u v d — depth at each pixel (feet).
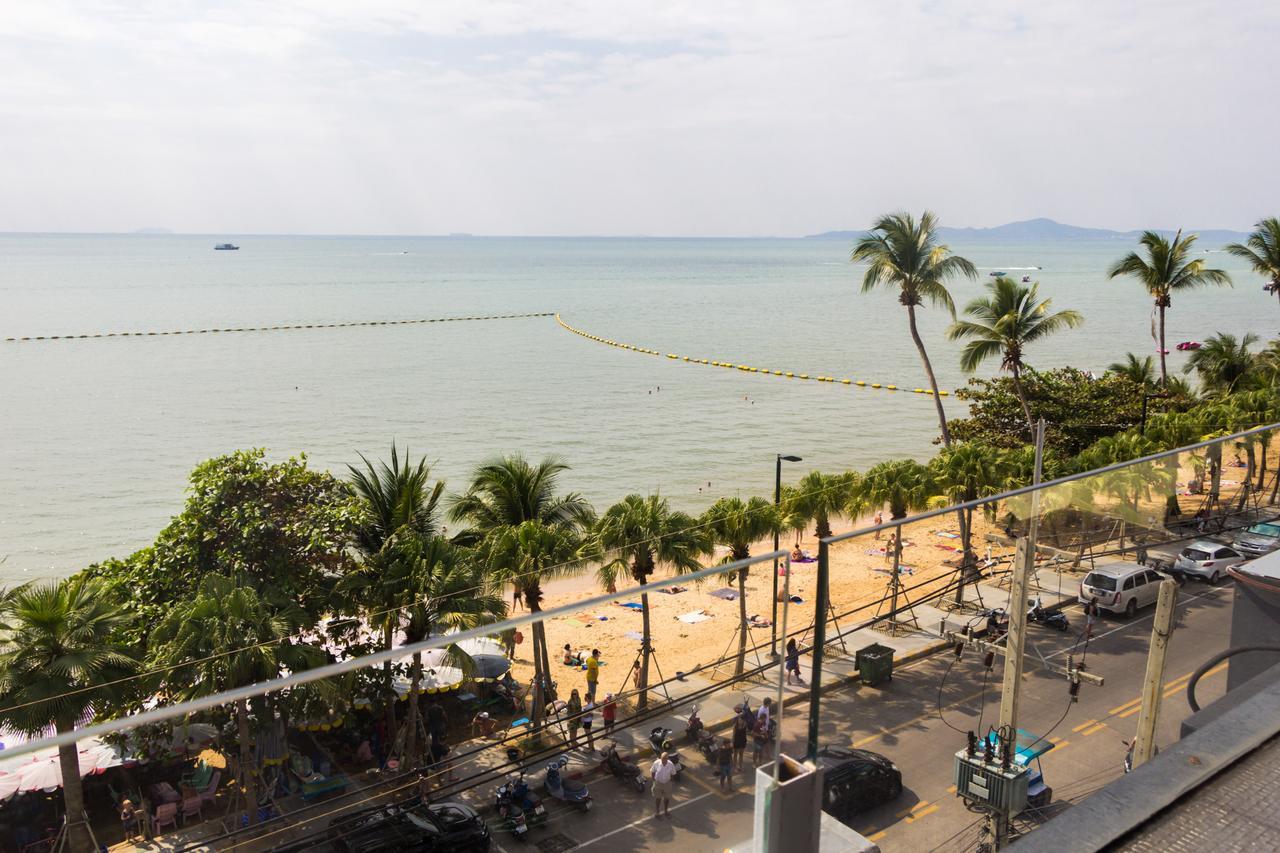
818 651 12.04
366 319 641.81
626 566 82.79
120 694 57.82
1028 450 127.13
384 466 90.33
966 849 15.43
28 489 224.53
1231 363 214.28
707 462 251.19
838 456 257.96
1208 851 9.17
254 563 79.87
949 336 194.59
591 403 341.82
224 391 361.30
